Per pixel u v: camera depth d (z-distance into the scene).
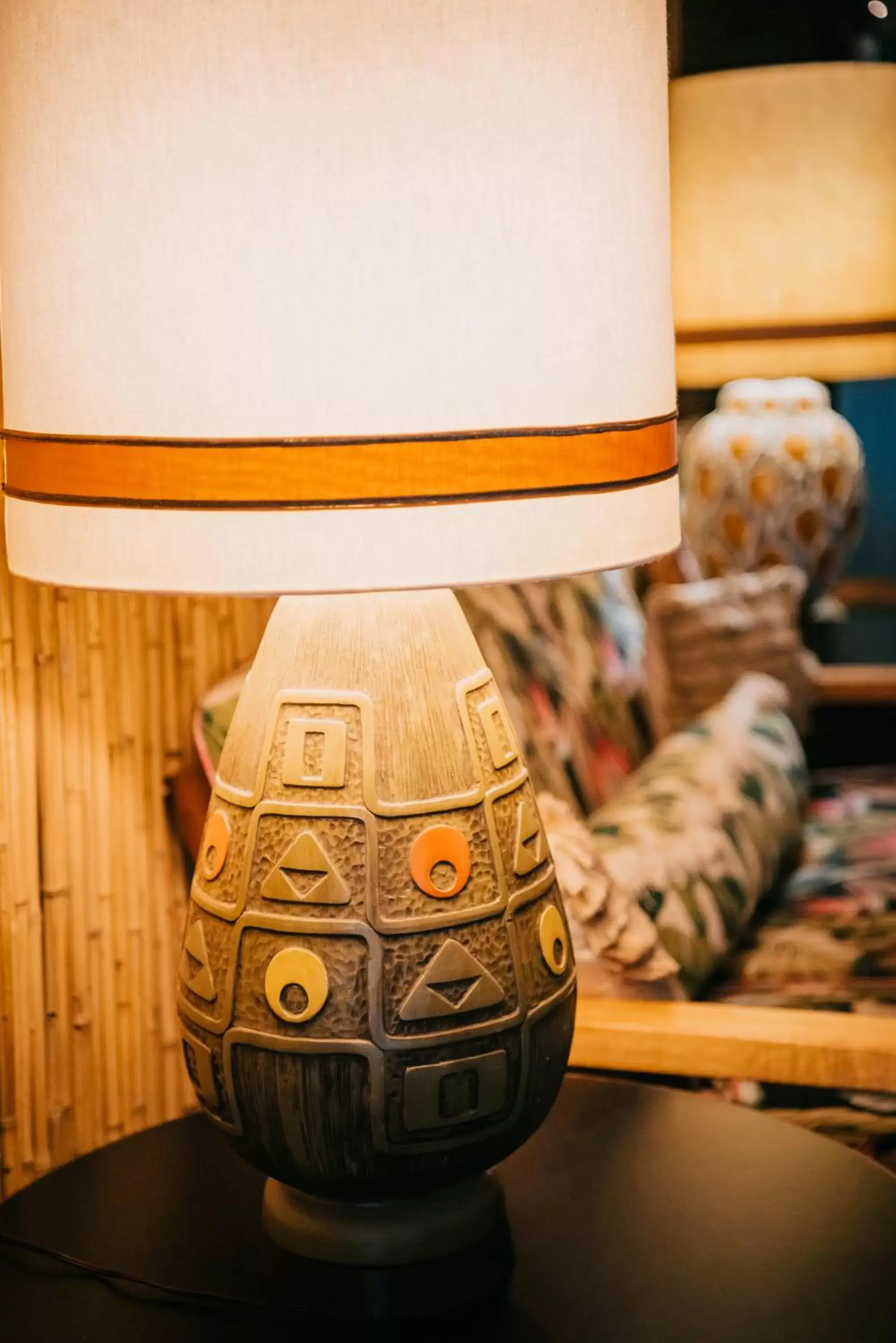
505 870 0.86
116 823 1.24
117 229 0.69
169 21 0.67
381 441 0.68
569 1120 1.12
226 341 0.68
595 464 0.73
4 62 0.73
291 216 0.67
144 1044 1.29
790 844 1.80
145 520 0.70
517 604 1.65
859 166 1.96
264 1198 0.99
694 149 2.00
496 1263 0.92
